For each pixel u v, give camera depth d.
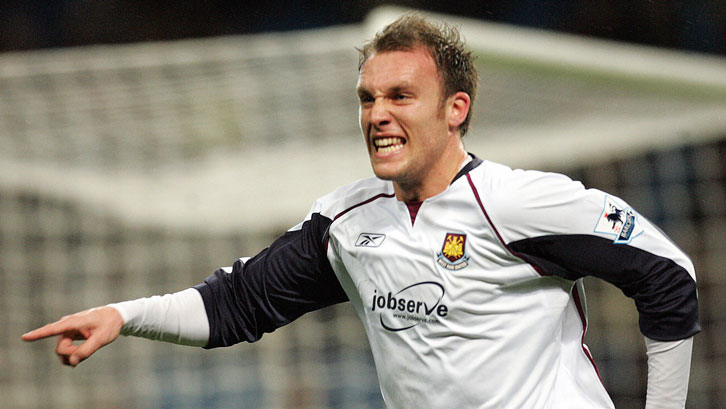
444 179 8.85
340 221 9.39
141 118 20.80
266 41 20.75
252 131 21.34
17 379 24.97
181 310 9.75
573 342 9.22
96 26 45.75
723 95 17.55
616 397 29.14
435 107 8.63
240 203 22.09
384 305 9.02
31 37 45.19
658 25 41.12
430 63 8.62
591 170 31.05
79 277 25.62
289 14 46.06
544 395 8.82
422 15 8.90
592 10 41.84
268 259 9.88
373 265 9.06
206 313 9.86
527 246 8.57
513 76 18.20
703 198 31.33
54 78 20.48
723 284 31.36
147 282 26.12
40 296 25.28
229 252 26.64
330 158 21.69
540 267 8.67
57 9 45.50
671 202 31.39
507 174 8.73
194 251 26.50
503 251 8.59
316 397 25.91
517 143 21.22
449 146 8.90
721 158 31.05
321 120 21.34
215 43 21.97
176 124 20.98
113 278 25.89
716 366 31.11
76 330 8.97
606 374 29.12
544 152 21.19
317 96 21.05
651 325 8.84
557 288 8.89
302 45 20.73
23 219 24.94
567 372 9.05
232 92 20.88
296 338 26.12
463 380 8.73
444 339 8.76
